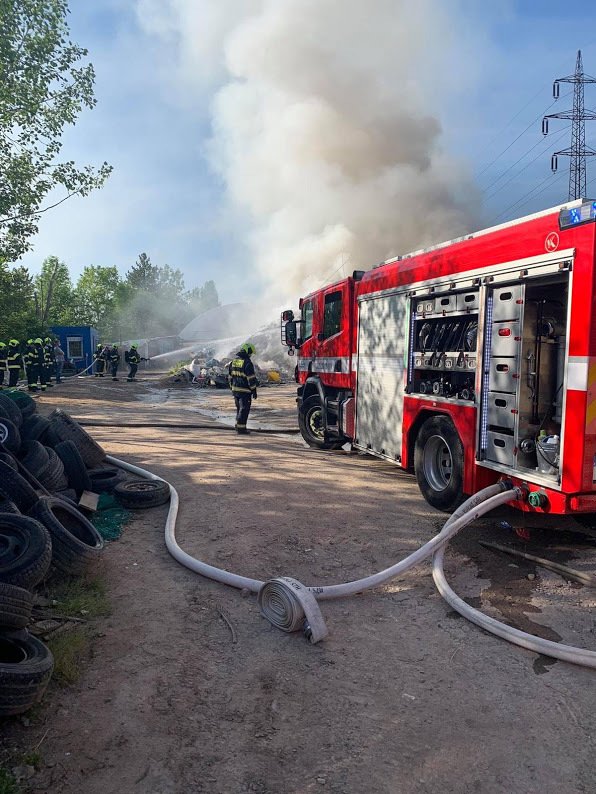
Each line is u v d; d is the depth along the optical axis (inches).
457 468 237.1
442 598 169.9
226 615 158.1
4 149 677.3
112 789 96.3
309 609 144.5
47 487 236.1
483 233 225.1
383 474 326.0
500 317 212.2
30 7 633.6
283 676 130.3
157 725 112.7
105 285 3331.7
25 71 650.8
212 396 885.8
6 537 151.9
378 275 305.1
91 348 1403.8
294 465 344.2
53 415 297.3
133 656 136.8
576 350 173.8
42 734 108.9
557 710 118.4
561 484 178.9
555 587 175.8
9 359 826.2
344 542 213.0
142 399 828.0
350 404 341.7
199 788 97.0
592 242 169.0
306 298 422.9
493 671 132.7
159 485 261.4
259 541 211.6
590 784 98.5
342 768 102.2
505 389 209.3
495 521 235.8
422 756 105.3
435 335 258.4
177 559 192.7
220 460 353.4
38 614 151.1
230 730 111.9
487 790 97.1
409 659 137.9
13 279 1403.8
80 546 172.2
